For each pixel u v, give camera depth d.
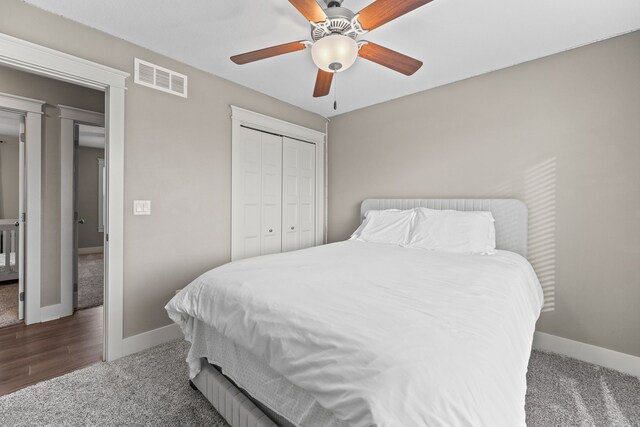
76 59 1.83
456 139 2.71
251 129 2.99
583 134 2.11
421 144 2.94
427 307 1.06
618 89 1.98
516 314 1.20
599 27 1.89
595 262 2.07
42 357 2.04
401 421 0.65
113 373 1.84
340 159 3.69
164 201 2.29
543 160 2.27
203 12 1.78
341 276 1.47
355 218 3.54
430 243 2.36
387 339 0.84
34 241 2.58
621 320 1.98
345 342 0.86
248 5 1.72
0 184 4.97
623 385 1.79
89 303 3.10
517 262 1.96
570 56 2.16
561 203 2.20
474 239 2.25
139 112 2.13
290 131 3.31
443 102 2.79
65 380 1.76
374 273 1.55
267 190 3.16
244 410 1.23
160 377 1.80
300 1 1.30
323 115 3.72
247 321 1.16
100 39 1.96
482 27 1.90
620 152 1.98
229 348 1.34
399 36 2.00
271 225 3.20
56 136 2.73
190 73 2.43
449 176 2.76
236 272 1.53
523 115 2.36
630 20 1.82
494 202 2.45
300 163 3.53
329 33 1.52
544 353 2.20
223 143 2.69
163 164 2.28
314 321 0.98
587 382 1.82
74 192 2.87
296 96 3.10
